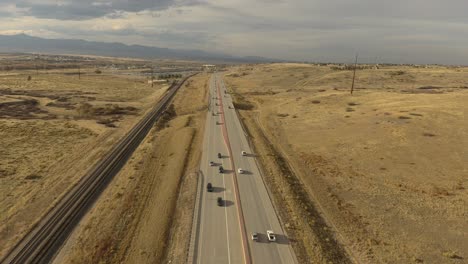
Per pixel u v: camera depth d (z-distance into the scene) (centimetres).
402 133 7369
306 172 5853
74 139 7919
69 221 4278
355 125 8394
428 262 3478
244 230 3906
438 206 4603
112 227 4100
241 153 6631
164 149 7156
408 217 4362
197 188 5000
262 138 7881
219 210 4362
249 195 4800
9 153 6719
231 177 5431
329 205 4678
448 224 4188
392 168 5866
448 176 5447
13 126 8600
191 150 6938
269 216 4228
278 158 6462
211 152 6681
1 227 4088
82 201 4778
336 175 5688
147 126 9319
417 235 3966
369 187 5228
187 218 4181
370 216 4391
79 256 3584
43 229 4066
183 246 3628
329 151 6862
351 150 6819
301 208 4469
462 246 3756
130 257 3531
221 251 3519
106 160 6412
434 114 8456
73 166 6128
